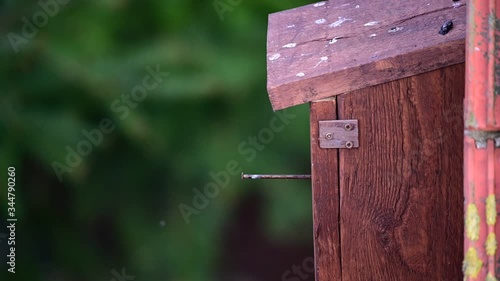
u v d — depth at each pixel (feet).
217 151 22.22
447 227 9.46
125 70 21.09
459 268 9.51
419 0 10.39
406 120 9.31
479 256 7.03
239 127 22.27
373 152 9.45
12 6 21.65
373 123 9.37
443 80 9.12
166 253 23.07
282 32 10.89
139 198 23.43
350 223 9.68
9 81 21.08
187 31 21.76
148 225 23.36
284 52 10.15
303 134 22.07
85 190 23.45
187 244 23.03
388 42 9.59
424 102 9.23
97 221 24.09
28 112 20.90
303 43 10.30
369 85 9.27
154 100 21.48
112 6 21.65
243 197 24.91
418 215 9.51
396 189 9.49
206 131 22.29
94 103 21.31
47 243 23.66
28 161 22.38
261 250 27.55
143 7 21.91
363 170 9.52
